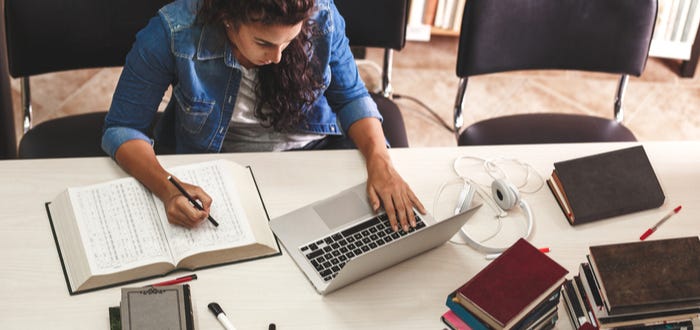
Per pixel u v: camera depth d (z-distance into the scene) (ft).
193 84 5.53
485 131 7.28
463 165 5.65
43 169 5.23
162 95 5.58
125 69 5.43
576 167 5.35
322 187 5.32
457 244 5.01
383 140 5.77
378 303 4.58
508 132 7.29
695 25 10.23
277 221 4.98
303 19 4.81
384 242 4.88
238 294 4.53
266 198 5.17
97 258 4.52
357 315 4.50
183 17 5.28
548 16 7.06
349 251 4.81
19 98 9.62
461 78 7.25
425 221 5.08
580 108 10.36
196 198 4.86
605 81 10.82
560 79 10.78
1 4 7.17
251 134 6.18
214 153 5.67
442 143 9.70
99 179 5.22
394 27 7.13
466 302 4.25
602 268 4.36
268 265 4.72
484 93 10.44
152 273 4.57
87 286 4.45
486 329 4.21
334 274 4.66
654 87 10.77
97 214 4.76
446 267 4.85
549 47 7.22
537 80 10.73
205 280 4.59
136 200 4.90
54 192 5.06
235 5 4.76
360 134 5.86
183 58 5.33
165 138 6.42
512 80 10.69
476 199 5.35
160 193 4.88
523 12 6.98
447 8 9.98
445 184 5.46
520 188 5.48
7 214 4.86
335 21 5.78
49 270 4.55
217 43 5.35
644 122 10.24
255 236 4.76
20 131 9.20
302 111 6.01
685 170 5.78
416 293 4.66
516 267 4.33
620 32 7.14
